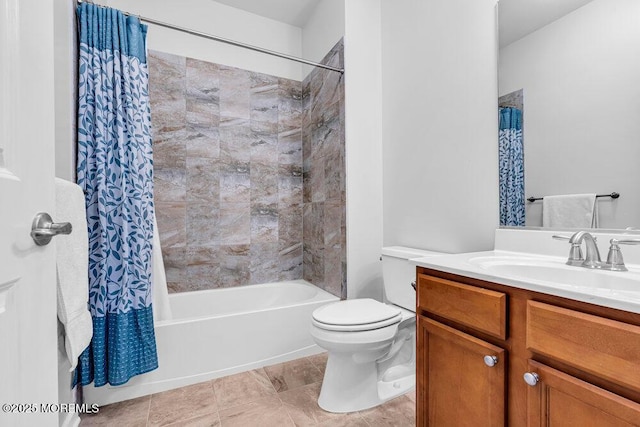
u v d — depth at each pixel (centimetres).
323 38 231
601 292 63
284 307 190
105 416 137
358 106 206
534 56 123
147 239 156
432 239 171
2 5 50
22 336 53
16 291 52
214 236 235
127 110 152
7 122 50
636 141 96
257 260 252
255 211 251
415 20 181
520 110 128
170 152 220
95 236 143
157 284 166
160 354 159
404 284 165
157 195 216
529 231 123
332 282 221
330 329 133
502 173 135
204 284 232
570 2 112
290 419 134
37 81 59
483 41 141
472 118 147
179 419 134
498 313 80
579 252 98
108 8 151
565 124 114
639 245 94
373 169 212
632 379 55
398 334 162
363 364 143
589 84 107
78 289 104
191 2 228
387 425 129
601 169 104
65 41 131
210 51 234
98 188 142
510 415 78
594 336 61
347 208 204
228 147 240
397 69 197
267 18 256
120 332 141
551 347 68
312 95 250
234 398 150
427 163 174
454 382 94
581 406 63
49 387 62
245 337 178
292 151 266
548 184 119
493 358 79
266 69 256
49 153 63
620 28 100
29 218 56
